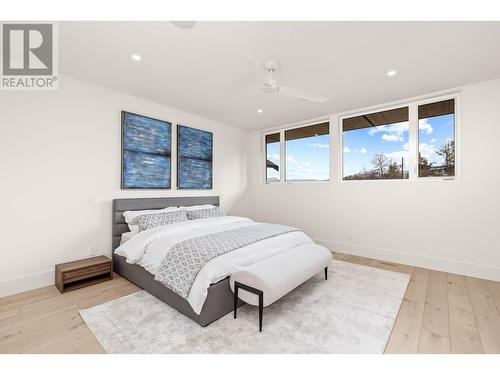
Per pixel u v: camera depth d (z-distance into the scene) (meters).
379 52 2.20
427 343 1.66
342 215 3.97
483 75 2.66
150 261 2.38
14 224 2.37
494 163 2.75
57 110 2.63
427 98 3.22
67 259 2.70
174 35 1.95
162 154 3.63
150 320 1.92
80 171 2.81
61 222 2.66
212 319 1.88
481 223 2.83
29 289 2.44
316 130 4.41
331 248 4.08
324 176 4.29
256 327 1.83
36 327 1.83
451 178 3.09
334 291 2.45
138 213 3.12
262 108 3.79
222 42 2.05
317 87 2.97
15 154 2.38
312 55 2.24
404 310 2.10
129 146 3.23
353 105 3.61
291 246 2.67
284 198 4.75
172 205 3.70
